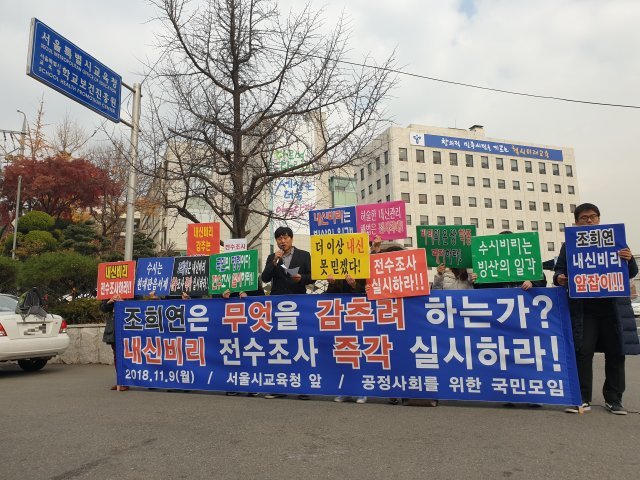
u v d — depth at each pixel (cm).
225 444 382
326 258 552
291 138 988
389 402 535
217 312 606
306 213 1029
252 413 486
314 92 933
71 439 403
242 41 931
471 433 401
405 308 523
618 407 464
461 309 505
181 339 621
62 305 1089
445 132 5988
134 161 952
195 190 980
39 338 844
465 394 493
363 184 6378
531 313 486
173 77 934
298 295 568
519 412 475
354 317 541
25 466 340
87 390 650
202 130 928
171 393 614
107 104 958
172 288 641
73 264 1093
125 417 477
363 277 538
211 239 831
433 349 509
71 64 890
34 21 831
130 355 648
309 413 482
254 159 1001
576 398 464
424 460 338
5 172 2602
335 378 541
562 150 6600
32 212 2334
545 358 476
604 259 454
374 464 332
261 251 2552
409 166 5728
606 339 472
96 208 2973
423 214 5684
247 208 974
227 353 595
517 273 496
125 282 667
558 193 6469
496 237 509
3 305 887
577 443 369
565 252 502
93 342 1012
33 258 1121
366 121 923
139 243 1945
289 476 313
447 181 5878
